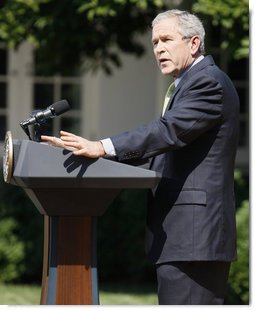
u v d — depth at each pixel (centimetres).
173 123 971
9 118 2531
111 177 935
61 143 938
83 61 2116
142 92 2512
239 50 1680
